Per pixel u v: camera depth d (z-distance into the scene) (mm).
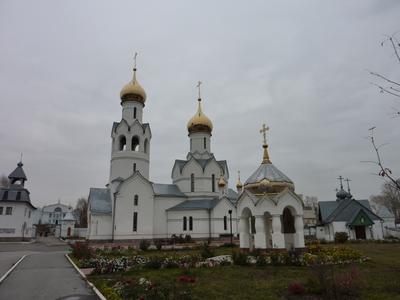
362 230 59312
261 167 30312
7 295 15922
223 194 57375
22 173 74000
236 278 18609
